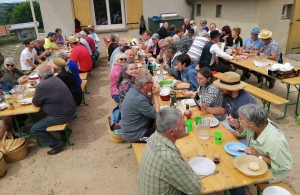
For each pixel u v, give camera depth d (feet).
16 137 13.73
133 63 12.21
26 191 10.05
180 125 5.88
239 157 6.88
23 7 63.93
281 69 13.61
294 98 16.99
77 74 16.75
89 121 15.47
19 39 52.13
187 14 34.35
